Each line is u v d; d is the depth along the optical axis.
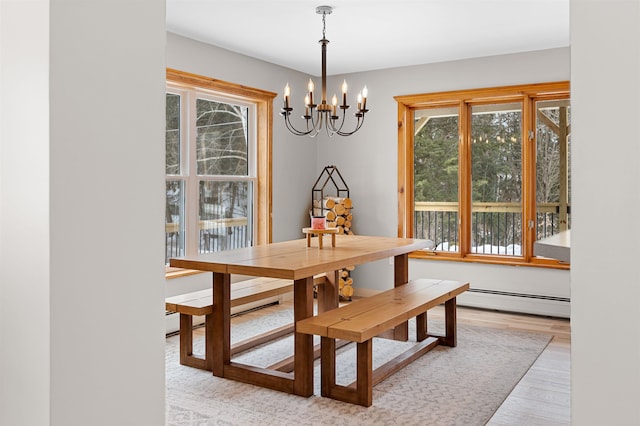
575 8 0.68
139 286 0.85
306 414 2.85
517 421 2.76
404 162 5.83
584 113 0.68
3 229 0.82
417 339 4.23
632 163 0.65
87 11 0.77
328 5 3.91
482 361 3.77
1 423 0.83
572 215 0.69
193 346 4.17
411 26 4.41
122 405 0.83
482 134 5.55
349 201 5.95
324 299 4.62
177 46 4.61
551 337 4.41
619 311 0.66
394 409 2.92
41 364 0.75
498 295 5.35
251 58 5.39
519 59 5.23
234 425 2.71
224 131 5.29
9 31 0.79
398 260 4.49
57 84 0.74
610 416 0.67
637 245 0.65
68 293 0.76
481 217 5.57
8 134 0.80
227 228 5.32
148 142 0.86
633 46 0.65
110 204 0.81
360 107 4.12
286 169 5.90
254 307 5.51
